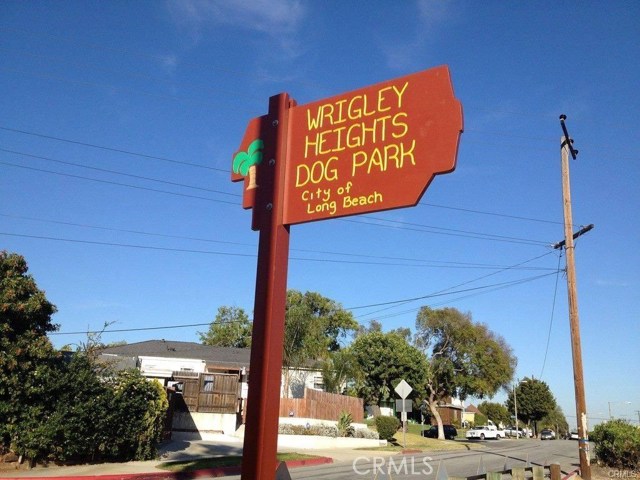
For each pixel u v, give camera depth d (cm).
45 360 1533
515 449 3638
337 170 534
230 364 3812
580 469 1886
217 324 6556
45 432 1458
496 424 9056
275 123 573
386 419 3462
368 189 515
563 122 2148
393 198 503
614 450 2148
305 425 3064
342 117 546
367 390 4878
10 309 1479
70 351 1703
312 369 4097
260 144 577
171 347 4106
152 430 1700
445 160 488
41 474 1354
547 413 8875
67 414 1504
